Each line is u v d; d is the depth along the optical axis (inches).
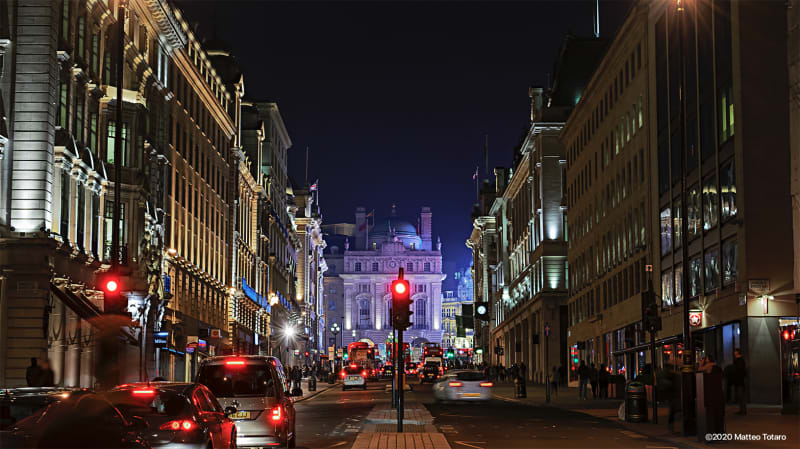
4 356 1365.7
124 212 1798.7
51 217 1444.4
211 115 2871.6
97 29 1715.1
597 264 2768.2
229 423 676.1
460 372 1964.8
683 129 1049.5
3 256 1379.2
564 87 3516.2
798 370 1464.1
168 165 2281.0
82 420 499.8
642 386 1214.3
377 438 989.2
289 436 828.0
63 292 1455.5
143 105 1841.8
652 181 2113.7
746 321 1521.9
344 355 4672.7
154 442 569.3
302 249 5743.1
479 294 6102.4
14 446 518.6
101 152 1728.6
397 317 1055.0
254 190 3720.5
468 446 909.8
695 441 923.4
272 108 4165.8
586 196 2950.3
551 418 1353.3
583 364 2079.2
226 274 3112.7
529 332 3823.8
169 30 2191.2
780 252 1531.7
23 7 1445.6
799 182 1517.0
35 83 1434.5
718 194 1665.8
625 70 2407.7
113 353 1291.8
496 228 5226.4
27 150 1423.5
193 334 2539.4
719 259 1660.9
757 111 1555.1
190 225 2564.0
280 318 4589.1
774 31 1563.7
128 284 1755.7
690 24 1834.4
